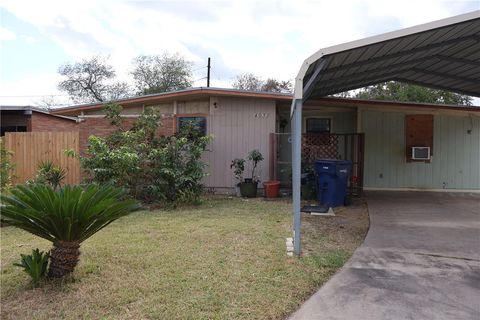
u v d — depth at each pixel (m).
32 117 14.33
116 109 9.12
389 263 4.23
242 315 2.91
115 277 3.68
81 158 8.21
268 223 6.23
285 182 10.10
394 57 7.32
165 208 7.76
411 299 3.25
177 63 34.81
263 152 10.06
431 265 4.17
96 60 35.72
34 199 3.29
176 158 8.43
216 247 4.73
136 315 2.90
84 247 4.70
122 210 3.68
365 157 11.44
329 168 8.17
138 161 8.08
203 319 2.84
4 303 3.14
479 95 11.97
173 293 3.29
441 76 10.18
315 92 9.96
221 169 10.27
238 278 3.65
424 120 11.25
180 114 10.62
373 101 10.88
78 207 3.34
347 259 4.38
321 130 12.26
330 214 7.18
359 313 2.99
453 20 4.71
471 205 8.49
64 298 3.21
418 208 8.05
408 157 11.26
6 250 4.74
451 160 11.23
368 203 8.77
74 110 11.75
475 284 3.60
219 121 10.26
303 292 3.38
